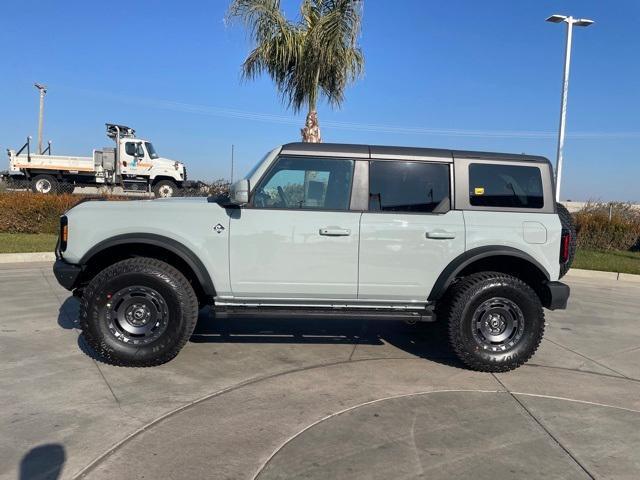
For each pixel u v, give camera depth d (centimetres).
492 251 489
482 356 484
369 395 429
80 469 307
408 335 614
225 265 482
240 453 329
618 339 633
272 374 472
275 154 491
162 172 2494
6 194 1502
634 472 317
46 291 794
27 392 416
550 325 700
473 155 507
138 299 472
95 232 474
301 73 1165
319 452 332
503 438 357
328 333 612
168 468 310
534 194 509
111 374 459
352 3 1112
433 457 330
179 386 437
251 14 1117
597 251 1590
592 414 401
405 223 489
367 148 500
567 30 1638
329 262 486
